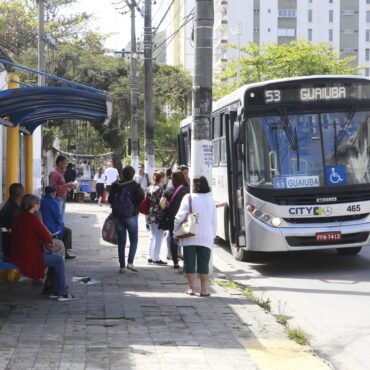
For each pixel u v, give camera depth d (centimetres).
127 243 1644
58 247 962
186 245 978
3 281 1088
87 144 4306
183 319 819
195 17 1145
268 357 659
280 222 1223
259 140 1248
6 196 1152
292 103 1252
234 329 773
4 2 4578
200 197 973
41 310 858
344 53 8762
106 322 793
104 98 1034
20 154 1349
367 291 1062
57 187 1428
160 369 604
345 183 1238
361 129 1259
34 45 4634
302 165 1239
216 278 1168
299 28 8612
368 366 670
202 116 1141
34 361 618
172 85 4103
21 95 960
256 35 8519
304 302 988
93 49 4978
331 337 783
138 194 1193
